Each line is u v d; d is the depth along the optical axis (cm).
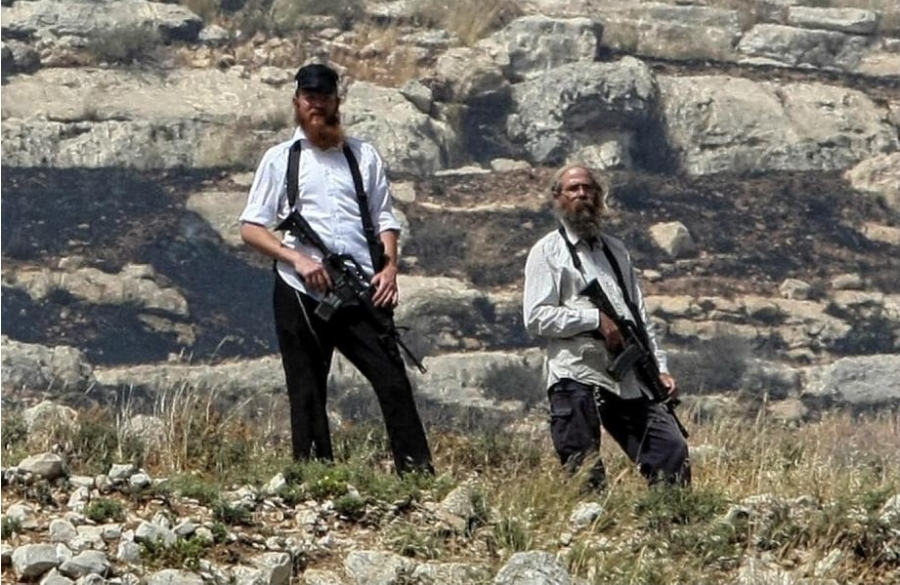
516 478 2531
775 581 2198
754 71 11556
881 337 8556
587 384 2598
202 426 2633
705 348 7981
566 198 2628
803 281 9050
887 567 2300
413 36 11219
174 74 10581
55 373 6906
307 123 2469
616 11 11925
